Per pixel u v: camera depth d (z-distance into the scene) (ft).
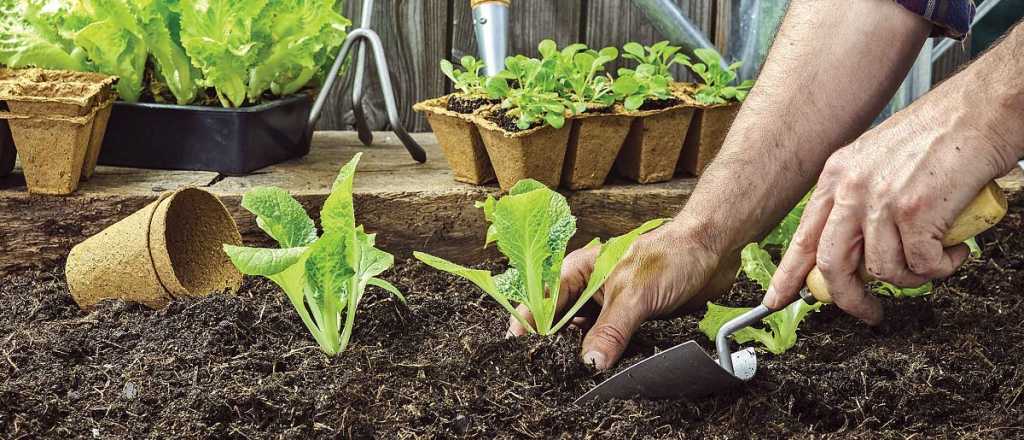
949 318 6.10
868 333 5.86
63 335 5.59
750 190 5.33
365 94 9.11
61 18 7.04
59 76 6.85
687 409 4.85
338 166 7.60
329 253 5.23
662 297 5.33
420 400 4.91
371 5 7.64
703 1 9.02
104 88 6.75
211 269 6.38
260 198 5.43
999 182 7.46
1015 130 4.09
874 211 4.27
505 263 7.16
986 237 7.32
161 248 5.82
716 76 7.36
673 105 7.18
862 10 5.02
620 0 9.05
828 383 5.11
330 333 5.39
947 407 4.98
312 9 7.18
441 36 9.06
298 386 5.00
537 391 4.99
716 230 5.38
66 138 6.47
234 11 6.76
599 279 5.32
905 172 4.19
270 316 5.76
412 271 6.82
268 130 7.35
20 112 6.42
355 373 5.08
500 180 6.97
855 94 5.13
